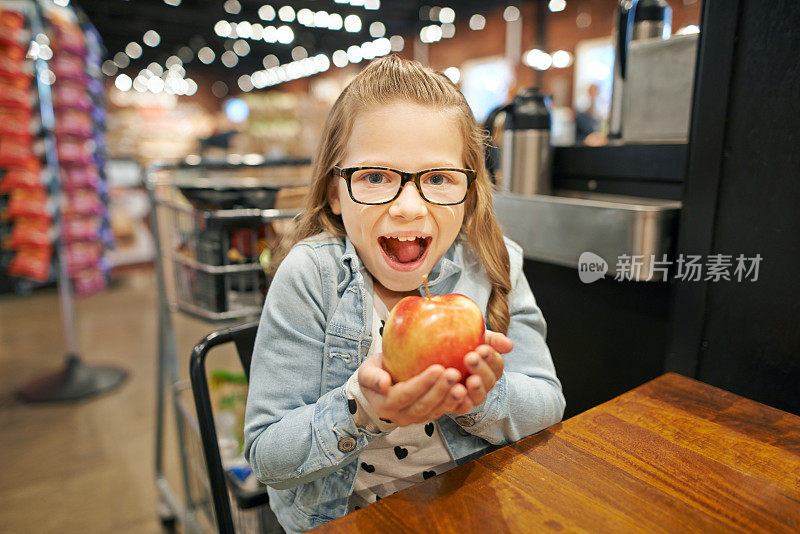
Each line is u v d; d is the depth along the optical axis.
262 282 1.43
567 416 1.49
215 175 2.30
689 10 3.64
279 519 0.85
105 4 7.01
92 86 3.33
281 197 1.50
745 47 1.00
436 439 0.82
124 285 4.96
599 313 1.37
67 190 3.13
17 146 2.59
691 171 1.11
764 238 1.02
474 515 0.55
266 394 0.73
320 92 6.02
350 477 0.77
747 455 0.65
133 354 3.26
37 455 2.18
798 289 0.99
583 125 3.71
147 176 1.63
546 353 0.87
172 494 1.74
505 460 0.64
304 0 6.30
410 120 0.67
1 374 2.98
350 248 0.80
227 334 0.96
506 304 0.85
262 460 0.69
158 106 7.92
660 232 1.13
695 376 1.16
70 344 2.84
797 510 0.55
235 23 7.66
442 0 6.24
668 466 0.62
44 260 2.73
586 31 5.98
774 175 0.99
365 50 7.92
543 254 1.35
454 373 0.51
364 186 0.69
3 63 2.46
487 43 7.55
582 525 0.53
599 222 1.19
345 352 0.77
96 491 1.95
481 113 7.63
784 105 0.96
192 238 1.48
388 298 0.83
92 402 2.63
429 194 0.69
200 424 0.91
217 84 14.70
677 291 1.17
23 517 1.81
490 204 0.83
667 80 1.27
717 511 0.55
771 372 1.04
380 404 0.57
